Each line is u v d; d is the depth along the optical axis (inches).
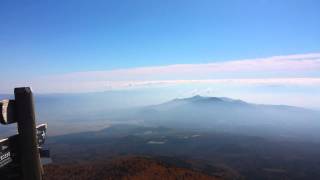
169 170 1581.0
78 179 1610.5
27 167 218.4
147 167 1599.4
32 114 219.1
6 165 215.2
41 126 252.7
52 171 1802.4
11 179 219.9
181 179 1467.8
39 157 226.2
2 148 204.4
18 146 219.5
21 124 216.1
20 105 214.7
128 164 1681.8
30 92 218.2
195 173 1588.3
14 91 213.3
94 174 1660.9
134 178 1445.6
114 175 1556.3
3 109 201.9
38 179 223.0
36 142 222.4
